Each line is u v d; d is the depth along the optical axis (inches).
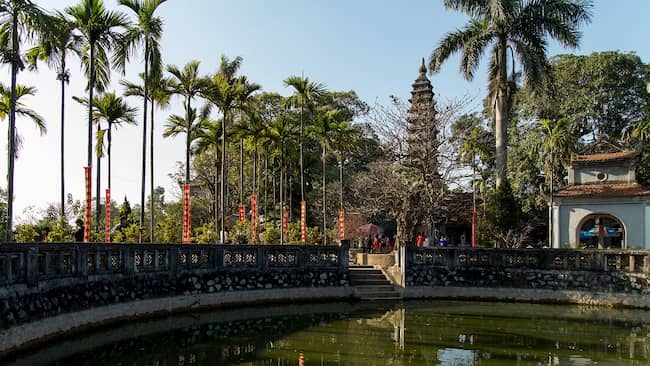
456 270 831.7
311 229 1135.0
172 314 625.9
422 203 965.8
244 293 722.2
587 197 957.2
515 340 512.4
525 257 810.2
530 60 923.4
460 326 586.6
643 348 479.5
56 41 548.4
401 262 834.2
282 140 1258.0
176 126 1087.0
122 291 554.3
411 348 471.5
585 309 727.1
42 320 426.6
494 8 912.3
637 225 924.0
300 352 451.5
